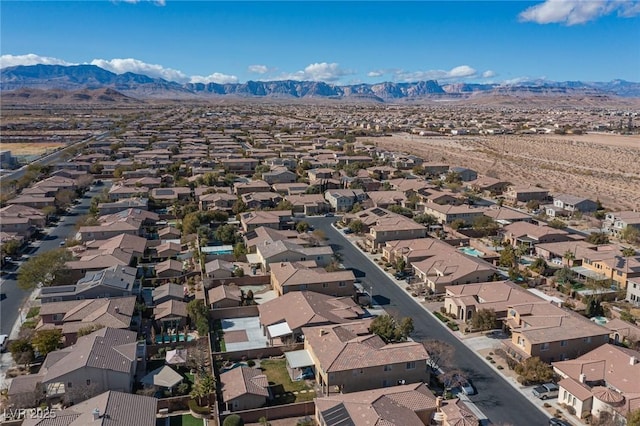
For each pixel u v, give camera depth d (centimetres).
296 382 6656
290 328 7538
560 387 6166
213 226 13425
